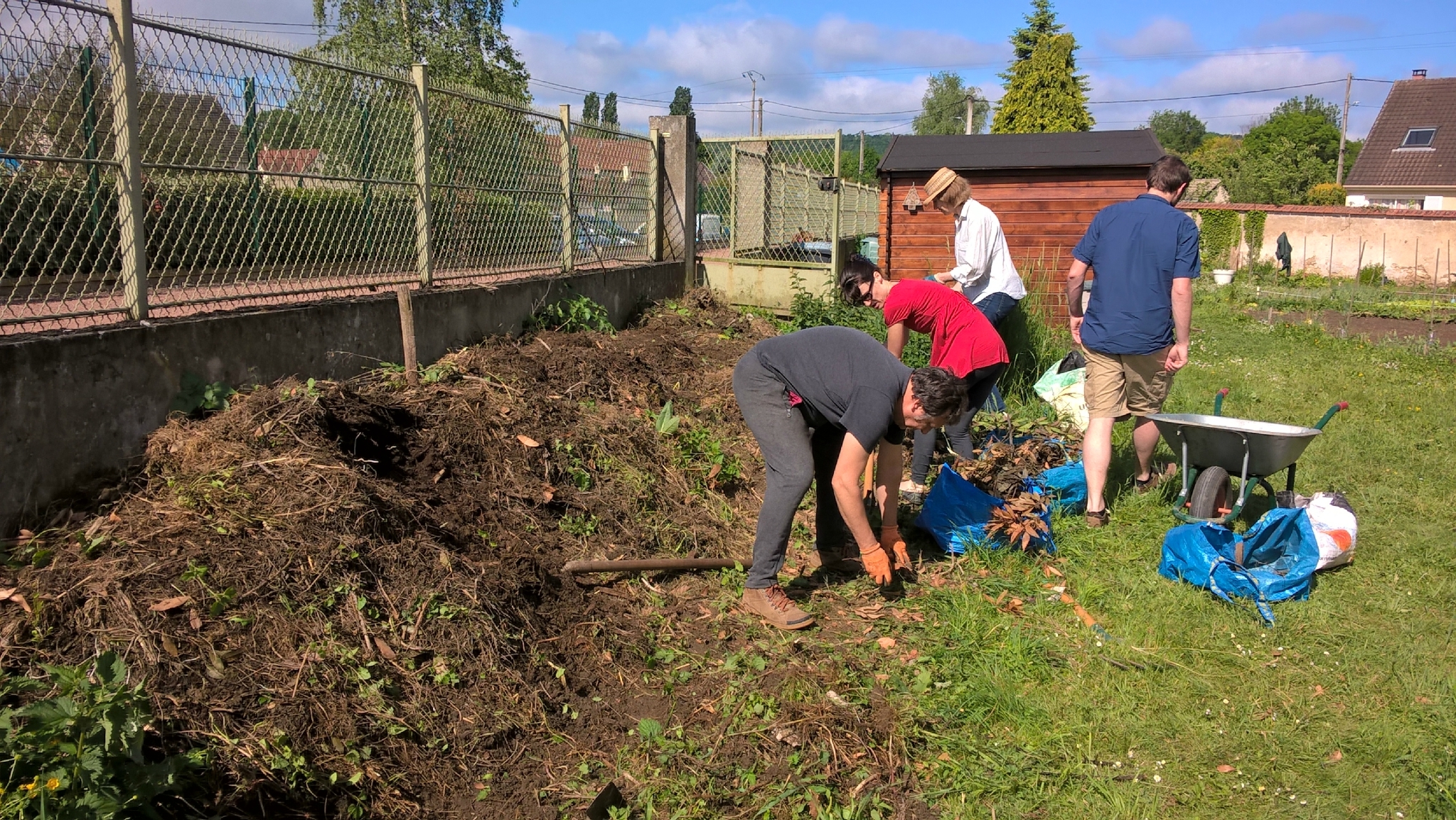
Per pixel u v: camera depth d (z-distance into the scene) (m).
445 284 6.37
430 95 6.09
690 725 3.19
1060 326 10.02
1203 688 3.43
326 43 17.17
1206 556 4.16
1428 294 22.16
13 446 3.28
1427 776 2.93
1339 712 3.31
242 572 3.05
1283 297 20.53
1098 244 4.98
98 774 2.13
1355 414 7.54
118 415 3.70
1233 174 46.03
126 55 3.81
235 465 3.52
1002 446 5.62
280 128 4.83
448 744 2.92
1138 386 5.08
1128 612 4.00
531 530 4.18
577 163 8.23
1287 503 4.83
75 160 3.64
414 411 4.53
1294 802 2.86
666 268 9.77
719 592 4.16
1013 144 10.67
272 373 4.54
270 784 2.55
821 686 3.36
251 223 4.70
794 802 2.81
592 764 2.98
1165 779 2.97
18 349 3.29
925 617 3.98
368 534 3.43
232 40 4.44
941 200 6.04
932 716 3.24
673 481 5.09
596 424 5.13
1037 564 4.46
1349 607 4.08
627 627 3.78
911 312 4.86
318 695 2.83
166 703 2.59
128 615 2.78
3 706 2.44
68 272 3.77
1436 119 43.12
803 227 11.69
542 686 3.29
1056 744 3.13
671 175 10.03
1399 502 5.39
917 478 5.15
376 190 5.61
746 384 3.80
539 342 6.43
